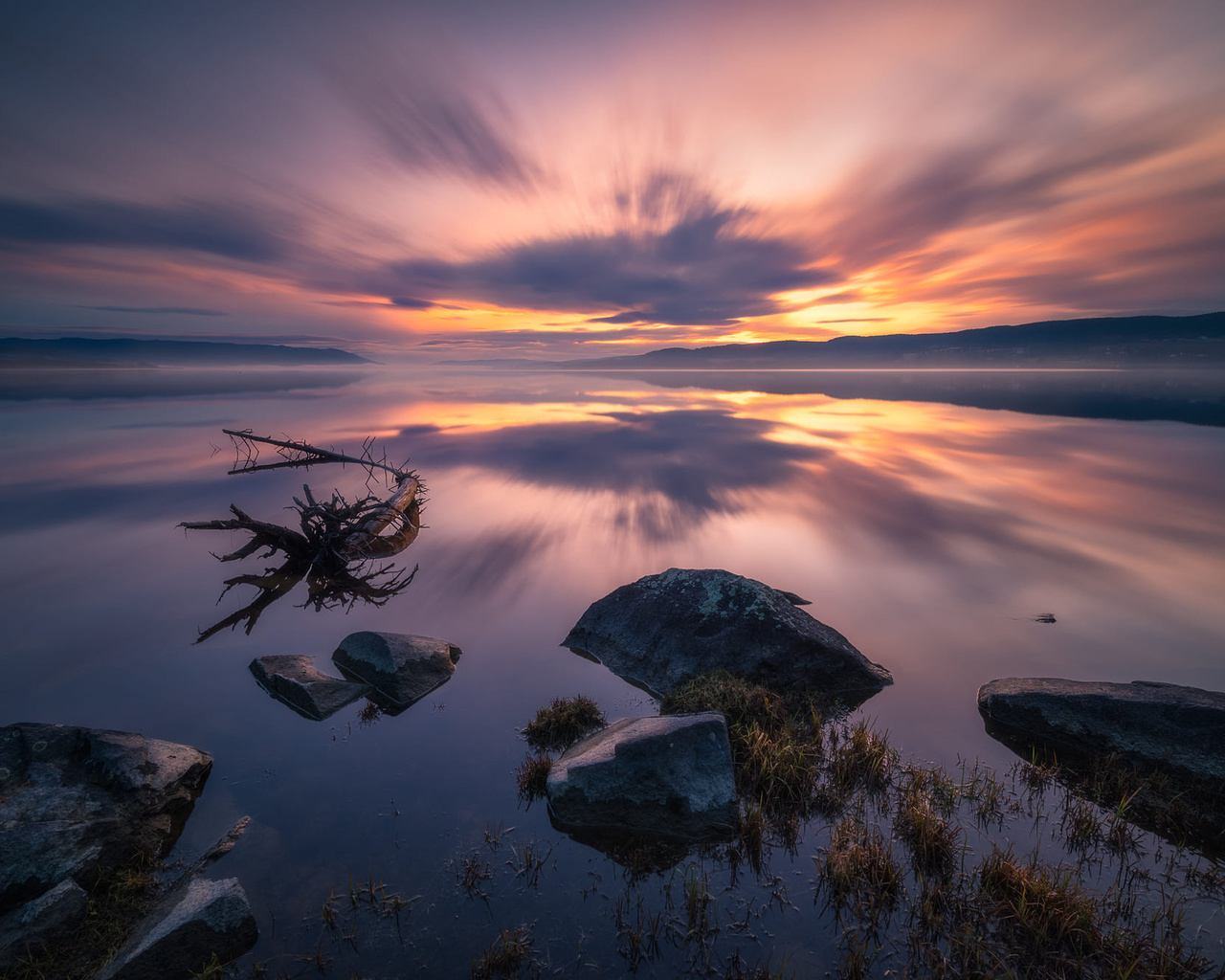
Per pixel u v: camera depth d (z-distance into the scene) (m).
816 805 7.36
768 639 10.86
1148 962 5.08
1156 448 47.91
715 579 12.27
